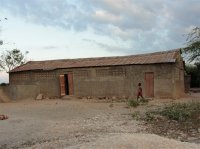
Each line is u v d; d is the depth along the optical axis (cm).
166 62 3080
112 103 2941
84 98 3478
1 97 3716
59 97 3616
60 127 1772
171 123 1825
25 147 1408
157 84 3158
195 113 2020
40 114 2344
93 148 1130
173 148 1108
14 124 1905
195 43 3045
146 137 1202
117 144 1120
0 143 1502
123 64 3294
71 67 3534
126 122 1870
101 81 3409
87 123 1878
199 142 1423
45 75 3688
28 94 3756
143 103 2756
